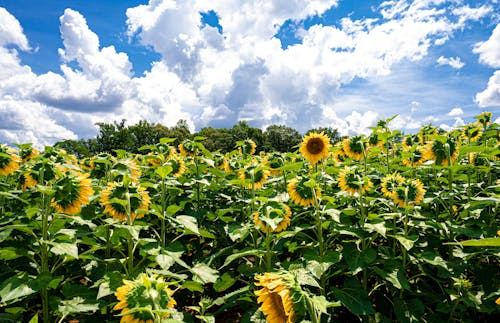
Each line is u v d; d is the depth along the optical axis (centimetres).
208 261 424
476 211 463
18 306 395
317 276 346
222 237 564
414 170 617
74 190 366
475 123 663
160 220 553
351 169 523
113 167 539
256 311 349
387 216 465
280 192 657
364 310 352
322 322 370
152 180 586
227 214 619
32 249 415
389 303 432
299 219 508
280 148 8344
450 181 488
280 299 207
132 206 384
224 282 409
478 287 407
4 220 426
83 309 325
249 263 470
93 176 621
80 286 350
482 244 141
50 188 352
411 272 539
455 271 407
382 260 418
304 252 396
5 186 466
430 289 444
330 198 421
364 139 634
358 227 459
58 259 423
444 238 459
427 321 388
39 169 409
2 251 331
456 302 381
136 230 334
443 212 517
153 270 335
